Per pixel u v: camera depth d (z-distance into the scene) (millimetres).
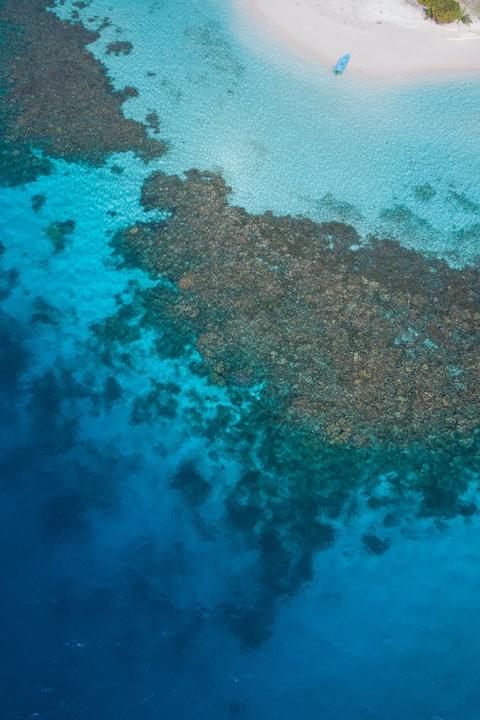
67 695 20125
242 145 35094
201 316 28703
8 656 20625
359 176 34406
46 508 23828
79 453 25266
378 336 28500
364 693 21297
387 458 25609
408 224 32719
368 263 30984
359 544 24031
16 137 33969
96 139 34406
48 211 31766
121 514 24031
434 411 26609
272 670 21438
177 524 24000
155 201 32438
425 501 24938
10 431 25500
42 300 29016
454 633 22578
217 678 21094
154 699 20422
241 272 30031
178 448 25656
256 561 23453
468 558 23984
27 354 27500
